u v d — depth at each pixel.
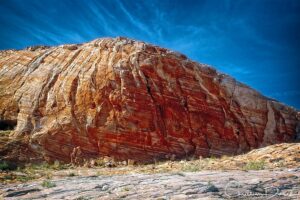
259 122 26.66
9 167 18.12
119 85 24.16
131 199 8.46
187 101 24.98
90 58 26.62
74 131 22.11
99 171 15.95
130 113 23.11
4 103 25.06
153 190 9.28
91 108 23.31
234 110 26.09
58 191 9.84
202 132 24.34
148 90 24.39
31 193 9.77
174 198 8.33
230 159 16.73
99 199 8.63
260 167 13.31
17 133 22.09
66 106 23.59
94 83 24.48
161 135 23.17
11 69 28.02
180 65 26.08
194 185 9.62
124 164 20.52
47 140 21.50
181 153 23.08
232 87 27.02
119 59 25.91
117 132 22.42
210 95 25.88
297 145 17.25
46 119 23.20
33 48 32.25
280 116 27.77
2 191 10.09
